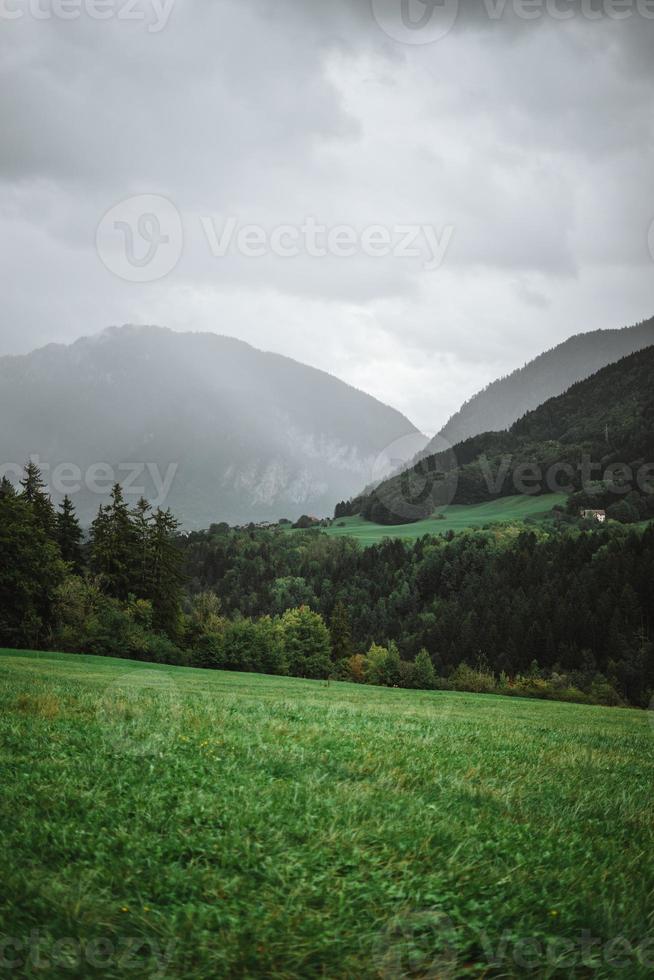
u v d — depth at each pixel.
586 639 133.00
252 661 79.44
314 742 11.59
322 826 6.80
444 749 12.22
